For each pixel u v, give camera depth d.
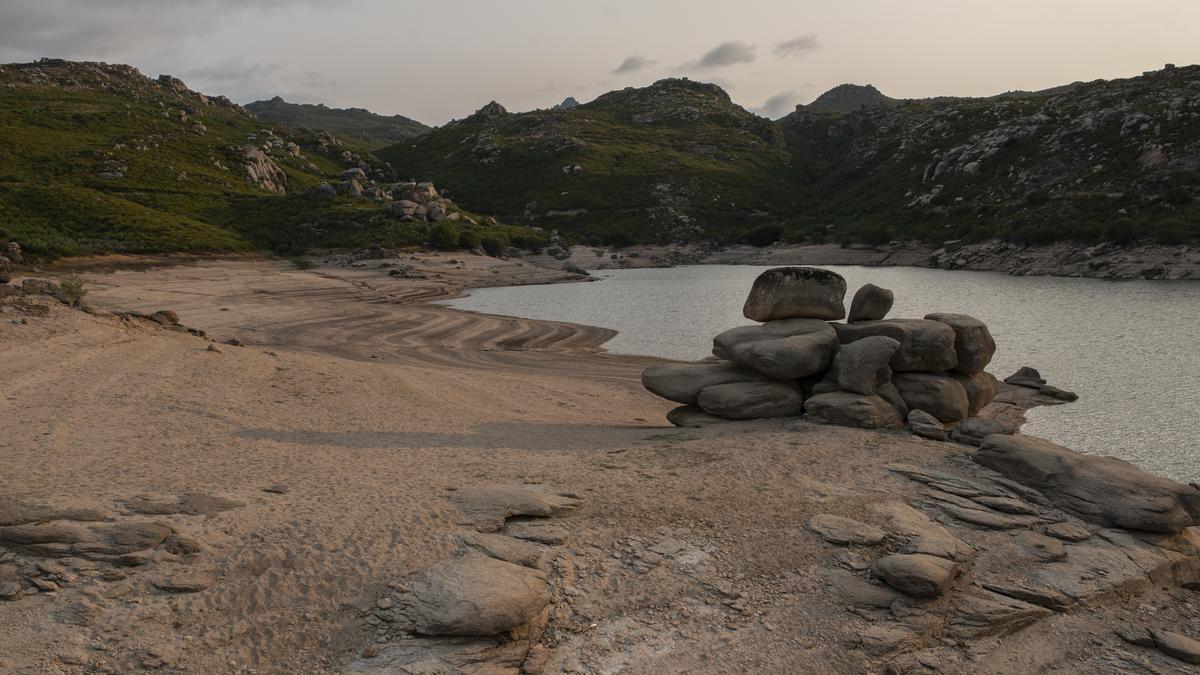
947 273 89.62
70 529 9.34
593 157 175.62
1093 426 22.83
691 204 150.38
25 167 105.44
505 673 7.66
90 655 7.39
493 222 129.38
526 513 10.90
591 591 9.14
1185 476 18.38
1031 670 8.34
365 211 109.00
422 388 23.84
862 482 12.70
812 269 19.62
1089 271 78.00
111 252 75.75
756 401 17.88
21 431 14.26
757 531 10.72
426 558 9.40
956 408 17.64
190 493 11.12
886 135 183.12
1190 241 76.00
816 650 8.32
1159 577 10.35
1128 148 105.69
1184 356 34.31
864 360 17.22
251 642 7.83
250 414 17.73
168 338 26.38
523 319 49.06
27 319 24.89
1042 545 10.62
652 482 12.61
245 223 104.94
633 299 66.12
